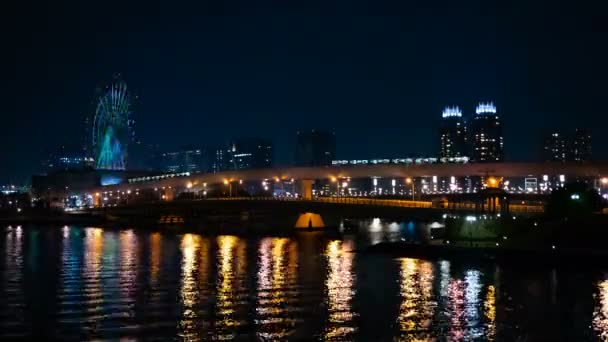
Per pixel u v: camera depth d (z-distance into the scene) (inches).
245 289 3090.6
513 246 4234.7
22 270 3799.2
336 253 4702.3
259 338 2209.6
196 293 2994.6
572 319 2432.3
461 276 3388.3
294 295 2925.7
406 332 2269.9
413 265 3865.7
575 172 5516.7
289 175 7347.4
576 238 4111.7
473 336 2214.6
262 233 6983.3
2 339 2210.9
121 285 3225.9
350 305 2699.3
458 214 5182.1
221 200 7696.9
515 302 2723.9
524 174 5733.3
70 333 2279.8
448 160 6358.3
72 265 4037.9
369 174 6633.9
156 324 2395.4
